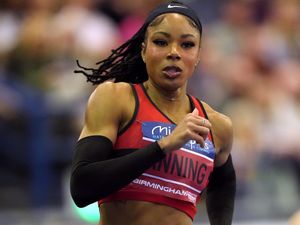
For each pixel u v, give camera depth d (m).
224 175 13.19
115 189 11.24
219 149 12.79
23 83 26.70
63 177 25.52
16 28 28.02
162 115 12.15
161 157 11.17
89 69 13.09
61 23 28.03
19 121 25.59
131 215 11.90
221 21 32.47
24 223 23.92
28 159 25.47
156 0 30.12
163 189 11.89
